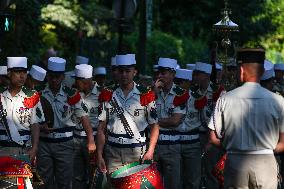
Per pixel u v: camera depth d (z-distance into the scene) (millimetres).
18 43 27391
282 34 43344
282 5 43406
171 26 45156
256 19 42188
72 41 39281
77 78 17656
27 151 13789
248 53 10945
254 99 10836
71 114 15695
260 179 10758
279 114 10797
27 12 27703
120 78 13734
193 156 16641
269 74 15750
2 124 13641
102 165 13750
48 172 15828
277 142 10844
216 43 20812
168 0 45375
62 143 15727
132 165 13555
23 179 12906
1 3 23828
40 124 14055
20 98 13672
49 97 15609
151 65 37156
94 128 17797
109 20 42000
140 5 30375
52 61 15516
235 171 10875
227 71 20078
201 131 17531
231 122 10906
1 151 13680
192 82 17859
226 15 20531
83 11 41094
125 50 25703
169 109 15734
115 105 13758
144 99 13750
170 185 16094
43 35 36406
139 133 13789
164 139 15922
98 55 36969
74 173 17484
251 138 10797
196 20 45031
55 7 38812
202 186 18078
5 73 15844
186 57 39656
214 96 17484
